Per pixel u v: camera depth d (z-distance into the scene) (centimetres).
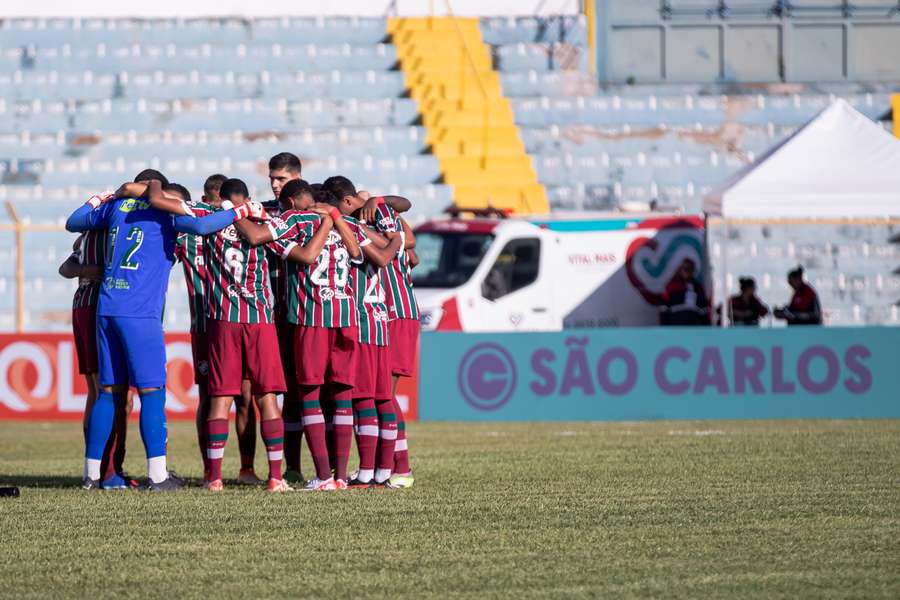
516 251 7256
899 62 10350
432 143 9356
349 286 3162
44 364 6128
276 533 2500
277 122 9606
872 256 8844
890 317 8750
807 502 2867
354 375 3194
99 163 9144
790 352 6003
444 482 3344
